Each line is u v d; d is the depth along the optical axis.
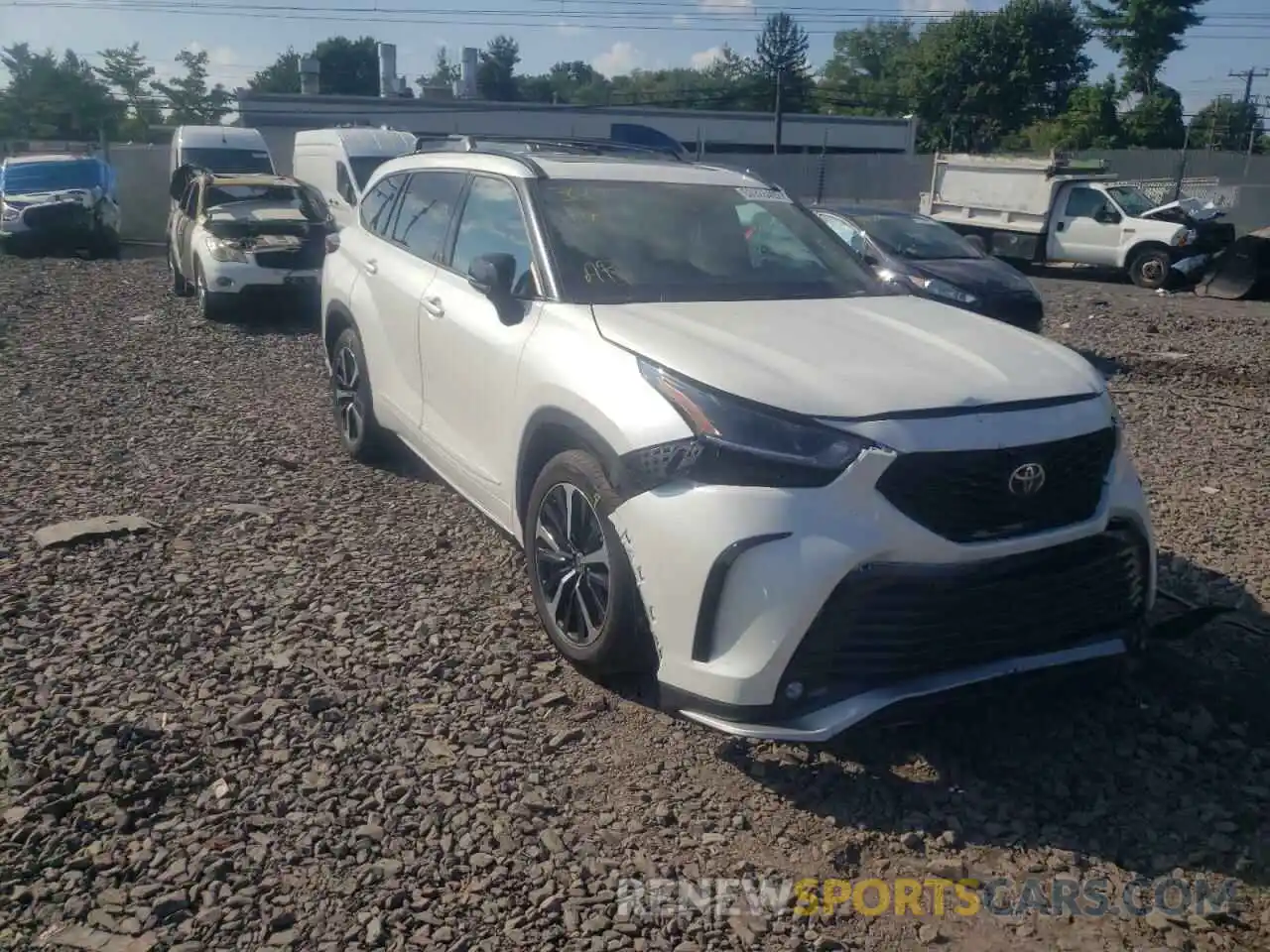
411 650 4.52
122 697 4.11
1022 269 25.14
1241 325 15.46
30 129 57.28
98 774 3.62
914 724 4.05
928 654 3.56
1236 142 55.09
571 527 4.23
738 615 3.52
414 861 3.29
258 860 3.27
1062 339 13.85
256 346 11.41
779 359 3.89
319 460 7.14
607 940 3.02
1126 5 58.25
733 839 3.46
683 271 4.88
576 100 105.25
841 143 49.03
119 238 24.23
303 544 5.65
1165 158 33.75
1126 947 3.06
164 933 2.98
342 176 18.75
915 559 3.51
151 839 3.34
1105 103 54.59
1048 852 3.44
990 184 24.25
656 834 3.47
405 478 6.77
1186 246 21.05
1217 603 5.18
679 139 46.34
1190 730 4.09
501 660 4.46
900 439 3.52
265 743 3.85
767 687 3.49
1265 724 4.16
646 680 4.32
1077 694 4.32
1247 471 7.48
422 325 5.62
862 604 3.49
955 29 64.75
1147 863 3.40
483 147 5.98
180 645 4.49
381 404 6.34
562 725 4.04
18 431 7.69
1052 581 3.71
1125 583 3.93
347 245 6.90
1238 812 3.63
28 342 11.27
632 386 3.94
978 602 3.59
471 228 5.51
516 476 4.67
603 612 4.07
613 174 5.36
